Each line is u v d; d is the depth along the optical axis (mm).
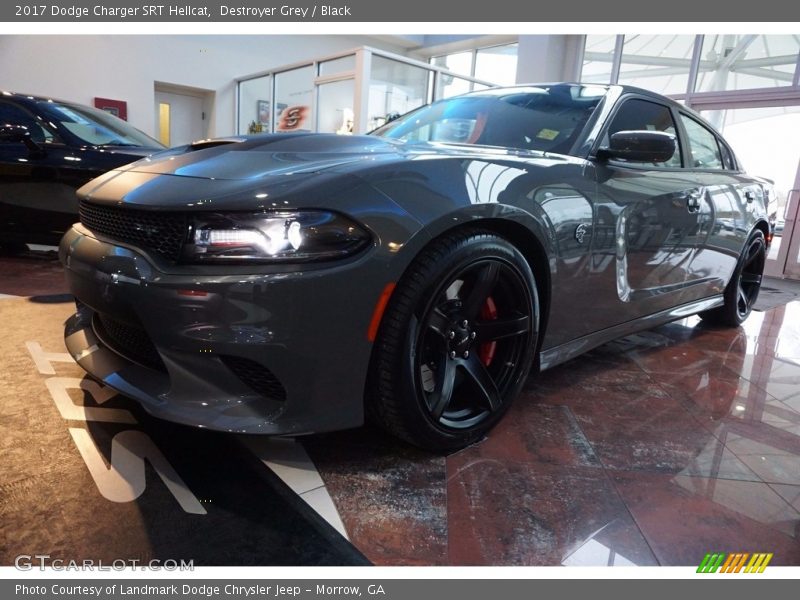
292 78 8867
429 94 8617
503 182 1562
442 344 1501
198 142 1889
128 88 8719
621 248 2020
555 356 1888
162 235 1288
